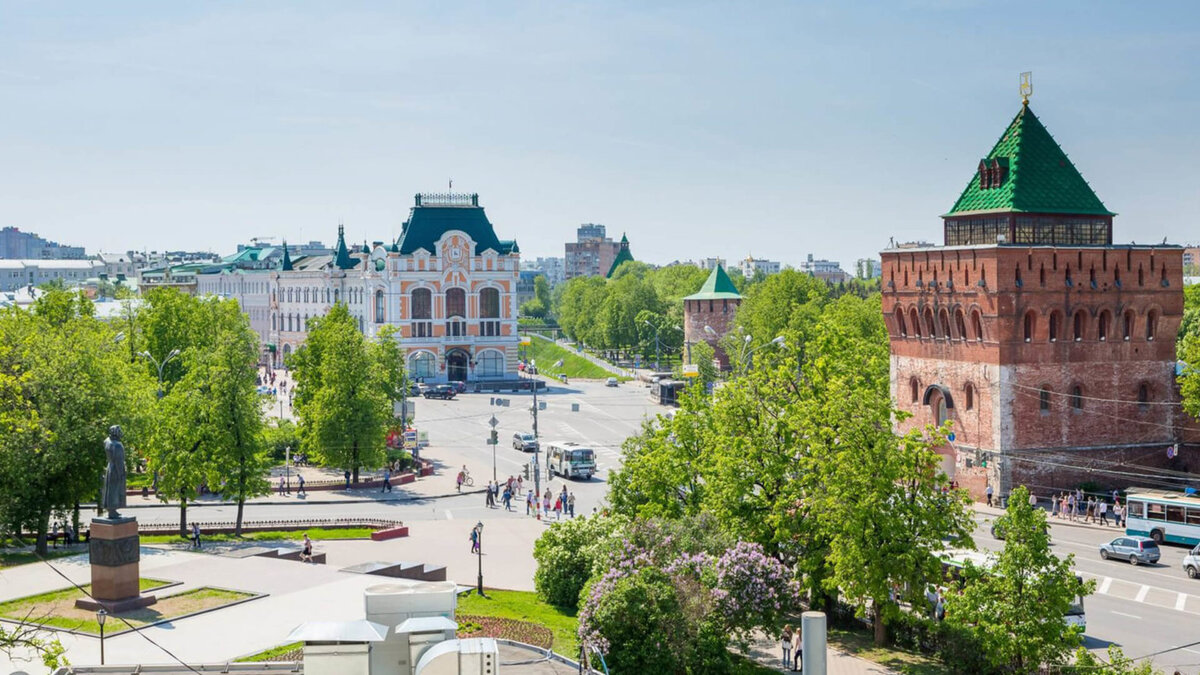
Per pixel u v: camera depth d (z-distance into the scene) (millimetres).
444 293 179250
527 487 94438
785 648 48062
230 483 71812
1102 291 81500
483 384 171500
